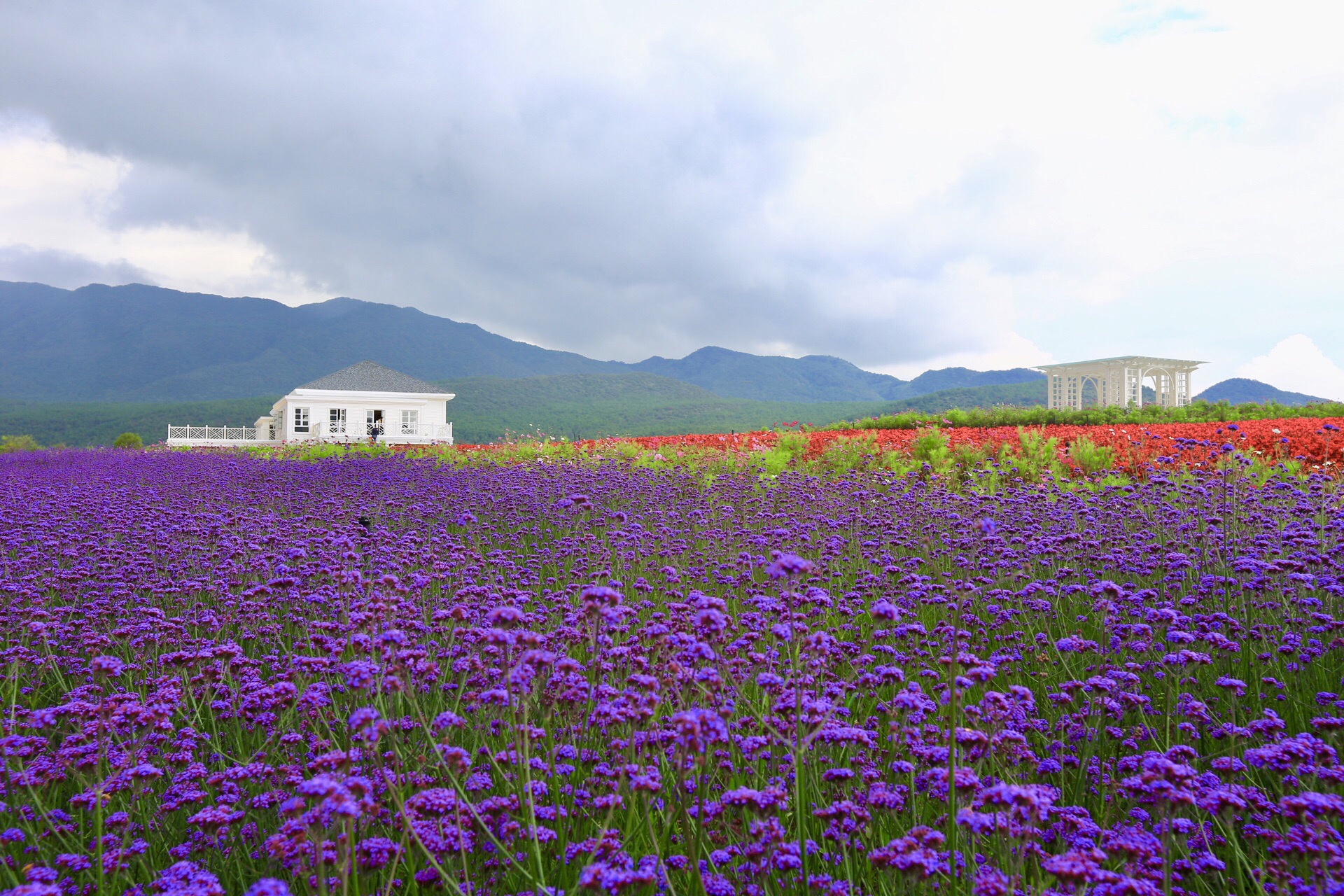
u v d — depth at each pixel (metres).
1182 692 3.82
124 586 6.24
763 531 8.58
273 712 3.65
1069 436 16.47
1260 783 3.12
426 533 8.96
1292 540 5.61
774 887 2.52
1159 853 2.54
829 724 3.05
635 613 4.68
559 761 3.29
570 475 13.42
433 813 2.57
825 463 15.82
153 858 2.92
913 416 30.30
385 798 2.92
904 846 2.27
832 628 5.00
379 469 17.08
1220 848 2.76
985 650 4.84
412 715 3.71
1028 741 3.62
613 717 3.01
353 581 4.92
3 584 5.87
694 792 2.93
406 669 3.45
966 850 2.62
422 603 5.64
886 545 7.79
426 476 15.48
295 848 2.43
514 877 2.48
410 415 57.84
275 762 3.60
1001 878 2.18
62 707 3.23
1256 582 4.73
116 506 10.57
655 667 3.70
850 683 3.96
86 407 196.62
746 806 2.47
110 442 134.88
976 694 3.71
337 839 2.12
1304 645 4.23
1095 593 4.50
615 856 2.45
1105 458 13.37
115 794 3.17
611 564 6.80
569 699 3.24
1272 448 12.90
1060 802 3.11
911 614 5.28
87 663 4.80
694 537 8.55
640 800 2.84
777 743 3.34
